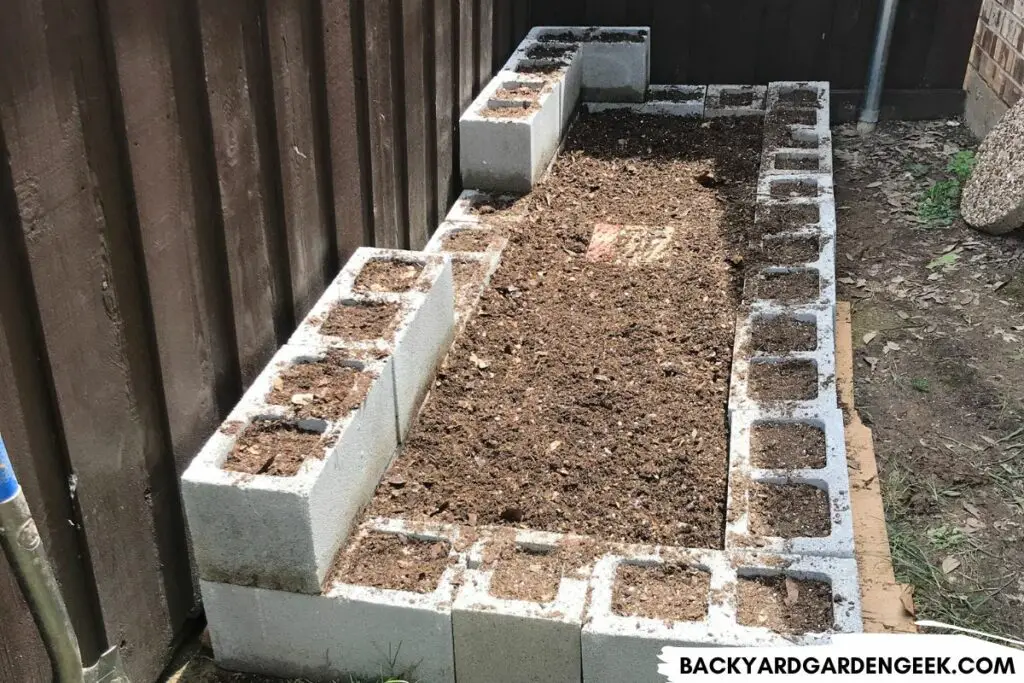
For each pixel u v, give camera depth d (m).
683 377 3.88
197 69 2.78
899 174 5.88
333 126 3.65
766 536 2.92
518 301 4.38
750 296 4.15
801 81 6.57
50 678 2.54
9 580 2.35
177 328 2.80
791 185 5.06
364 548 2.95
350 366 3.17
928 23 6.34
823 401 3.48
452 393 3.77
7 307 2.21
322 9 3.45
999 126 5.27
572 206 5.25
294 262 3.46
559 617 2.65
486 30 5.67
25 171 2.18
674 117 6.40
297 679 2.93
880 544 3.33
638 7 6.54
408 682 2.84
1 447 1.93
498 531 2.98
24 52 2.15
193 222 2.84
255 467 2.76
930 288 4.76
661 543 3.10
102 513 2.58
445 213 5.20
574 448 3.52
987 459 3.74
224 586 2.82
